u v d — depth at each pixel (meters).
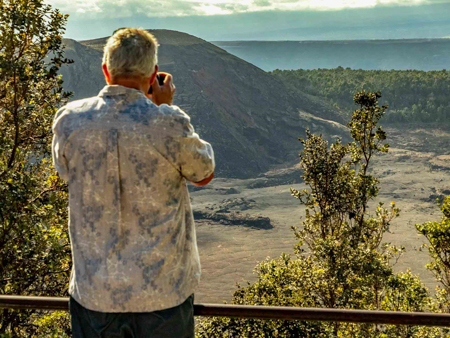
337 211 22.47
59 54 13.44
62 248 11.25
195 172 2.09
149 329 2.04
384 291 19.47
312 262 21.17
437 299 20.20
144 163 2.01
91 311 2.07
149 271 2.02
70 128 2.07
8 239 10.65
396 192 150.88
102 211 2.04
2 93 12.63
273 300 21.08
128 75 2.11
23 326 11.87
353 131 22.88
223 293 84.19
